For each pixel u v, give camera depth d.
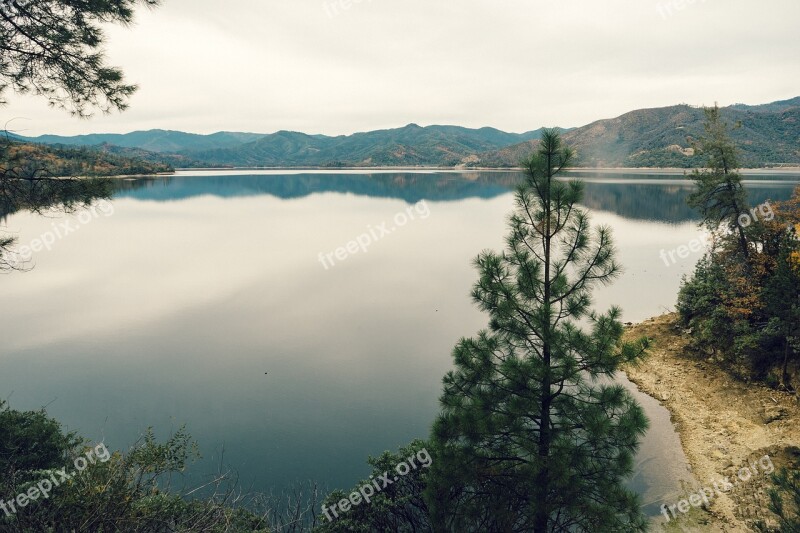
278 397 22.33
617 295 37.78
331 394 22.58
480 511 9.80
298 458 17.05
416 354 27.95
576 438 9.41
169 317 36.78
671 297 36.88
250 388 23.39
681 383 22.50
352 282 49.53
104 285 48.66
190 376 24.94
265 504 13.83
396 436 18.72
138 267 58.47
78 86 10.12
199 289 46.66
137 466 9.04
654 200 115.88
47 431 11.62
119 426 19.66
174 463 9.66
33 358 27.95
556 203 9.77
